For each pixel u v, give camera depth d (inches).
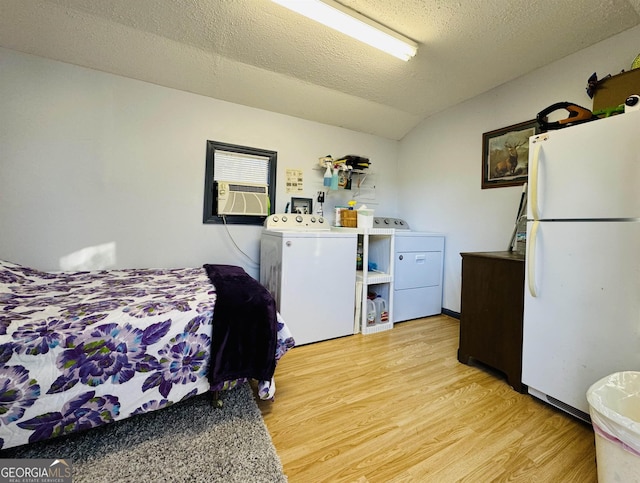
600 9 66.0
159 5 65.7
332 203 130.6
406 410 59.4
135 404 47.9
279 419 56.0
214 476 42.0
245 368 55.3
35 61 79.7
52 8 66.4
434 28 72.7
